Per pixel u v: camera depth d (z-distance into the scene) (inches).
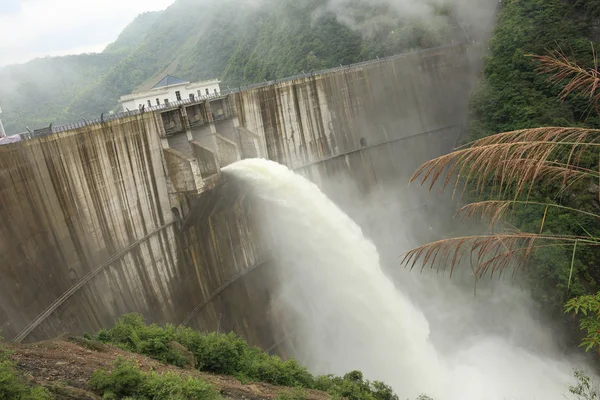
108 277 1374.3
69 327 1187.3
